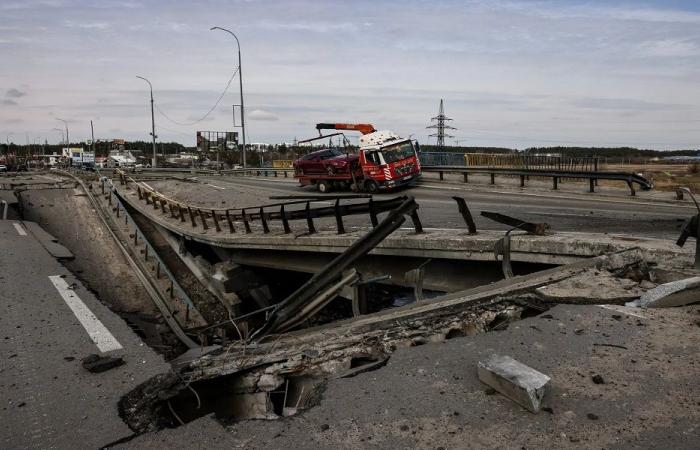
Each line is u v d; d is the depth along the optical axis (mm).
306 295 7180
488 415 3006
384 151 22344
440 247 8641
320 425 3045
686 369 3408
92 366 4305
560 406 3049
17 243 11680
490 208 14781
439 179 27016
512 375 3197
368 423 3018
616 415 2916
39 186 28047
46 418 3525
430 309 5352
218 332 11250
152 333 11289
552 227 9992
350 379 3643
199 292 15586
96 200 24828
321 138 27406
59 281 7871
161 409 3775
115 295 13875
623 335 4027
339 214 10742
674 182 23953
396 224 8094
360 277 7547
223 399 4168
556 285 5383
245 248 13711
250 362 4320
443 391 3344
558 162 25469
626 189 19484
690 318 4281
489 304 5238
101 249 17781
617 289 5094
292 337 5734
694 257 5871
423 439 2801
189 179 33750
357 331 4973
